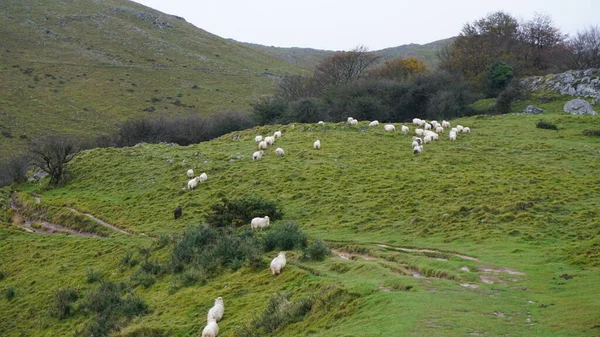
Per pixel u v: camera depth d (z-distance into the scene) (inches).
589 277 803.4
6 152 3567.9
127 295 1125.7
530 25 4781.0
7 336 1174.3
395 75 4566.9
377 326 607.5
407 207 1437.0
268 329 757.3
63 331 1098.7
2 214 2073.1
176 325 900.6
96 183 2197.3
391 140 2231.8
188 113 5118.1
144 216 1747.0
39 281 1407.5
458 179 1624.0
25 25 6791.3
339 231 1341.0
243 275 1032.2
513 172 1684.3
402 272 909.8
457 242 1133.7
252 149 2257.6
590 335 536.4
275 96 4849.9
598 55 4210.1
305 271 940.6
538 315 626.5
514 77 3668.8
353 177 1755.7
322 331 679.7
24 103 4717.0
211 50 7805.1
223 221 1472.7
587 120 2546.8
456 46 4704.7
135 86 5748.0
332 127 2491.4
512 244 1079.0
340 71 4793.3
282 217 1505.9
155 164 2251.5
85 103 5017.2
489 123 2610.7
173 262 1219.2
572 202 1341.0
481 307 660.7
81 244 1601.9
